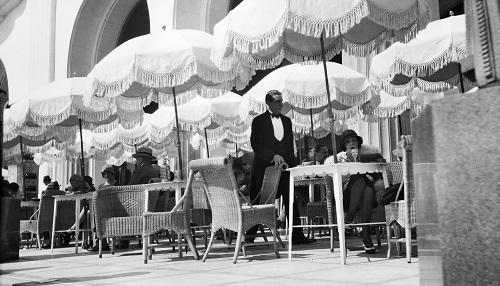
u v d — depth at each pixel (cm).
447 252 137
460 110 137
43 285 405
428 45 659
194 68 677
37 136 1123
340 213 475
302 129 1098
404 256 514
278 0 529
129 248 818
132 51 697
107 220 606
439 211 139
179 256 607
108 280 420
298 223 734
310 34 511
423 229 155
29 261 663
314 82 819
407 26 579
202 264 521
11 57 2302
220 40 593
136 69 682
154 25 1502
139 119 954
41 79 2062
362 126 1161
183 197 567
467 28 148
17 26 2270
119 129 1256
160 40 704
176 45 692
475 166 134
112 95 698
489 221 131
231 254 623
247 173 986
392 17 511
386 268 423
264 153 639
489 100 133
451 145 138
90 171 1947
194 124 1086
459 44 642
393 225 524
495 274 130
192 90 857
